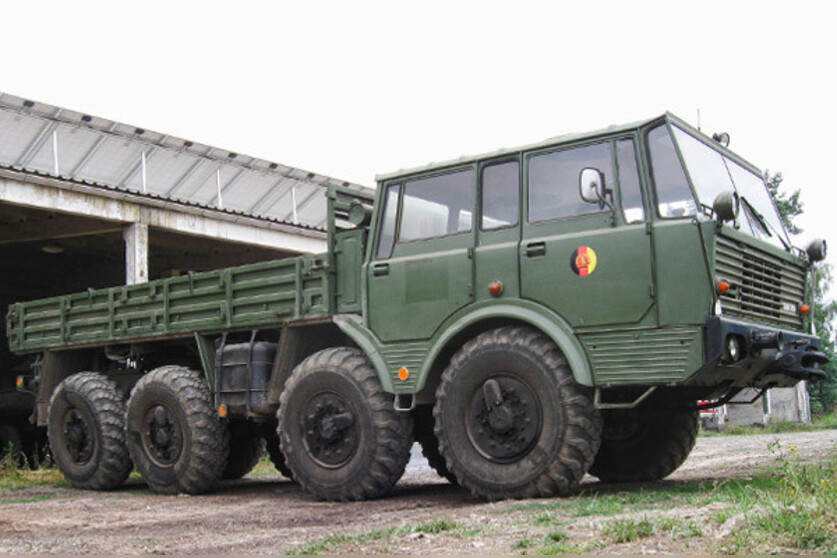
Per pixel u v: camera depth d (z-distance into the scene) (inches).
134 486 380.5
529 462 242.4
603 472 307.3
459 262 266.8
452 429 256.8
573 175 251.8
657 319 228.8
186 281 347.6
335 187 307.9
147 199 581.0
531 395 244.7
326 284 301.1
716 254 224.8
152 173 738.2
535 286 250.4
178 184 757.3
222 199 789.9
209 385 335.6
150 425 339.3
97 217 564.1
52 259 786.2
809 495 185.3
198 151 729.6
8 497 337.4
